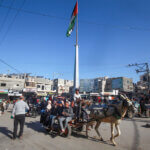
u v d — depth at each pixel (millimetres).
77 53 14570
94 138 7250
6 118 13516
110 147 5957
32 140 6805
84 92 60125
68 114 7699
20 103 7051
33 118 13766
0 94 39031
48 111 8727
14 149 5672
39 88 52562
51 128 7844
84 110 7969
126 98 6500
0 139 6895
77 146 6055
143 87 40969
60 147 5918
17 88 44094
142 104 14359
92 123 7504
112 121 6551
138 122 11523
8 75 52281
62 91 61500
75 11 15648
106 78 59125
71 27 16125
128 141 6723
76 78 14164
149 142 6543
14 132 6844
